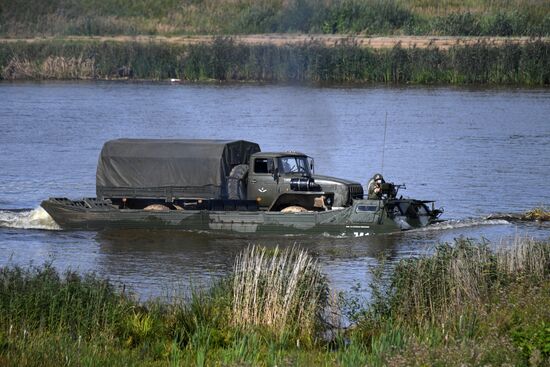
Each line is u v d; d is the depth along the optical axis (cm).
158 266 6844
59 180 10412
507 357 3916
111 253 7300
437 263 5428
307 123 14362
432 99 17188
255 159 8150
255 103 16875
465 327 4656
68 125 14462
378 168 10819
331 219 7781
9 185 10119
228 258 7088
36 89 19638
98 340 4600
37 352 4306
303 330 4872
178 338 4791
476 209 8812
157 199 8150
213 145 8094
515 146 12294
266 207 8162
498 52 19675
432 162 11212
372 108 16050
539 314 4597
